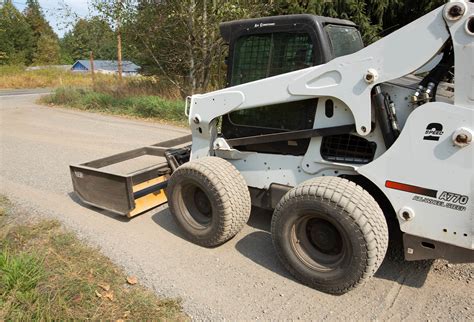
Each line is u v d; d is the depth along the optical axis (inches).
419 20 100.2
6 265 120.6
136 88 556.1
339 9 413.4
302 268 121.4
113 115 463.5
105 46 639.1
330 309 112.7
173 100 479.8
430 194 104.4
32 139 339.9
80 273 128.6
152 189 174.6
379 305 114.0
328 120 123.6
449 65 107.0
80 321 106.0
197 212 149.7
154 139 330.3
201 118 149.9
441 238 105.7
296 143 135.0
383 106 111.1
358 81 111.4
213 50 461.4
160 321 107.7
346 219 107.1
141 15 467.5
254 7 415.8
